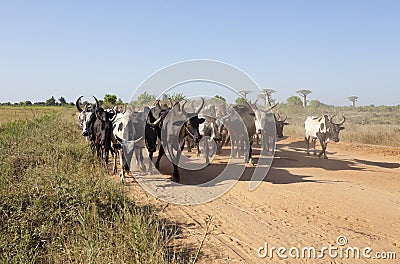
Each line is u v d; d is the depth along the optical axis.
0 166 9.36
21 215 6.35
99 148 12.88
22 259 5.16
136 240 5.54
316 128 16.05
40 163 10.62
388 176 12.20
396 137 20.98
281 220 7.75
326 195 9.62
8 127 20.45
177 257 5.77
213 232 7.04
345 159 15.80
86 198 7.19
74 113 48.53
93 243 5.52
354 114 43.19
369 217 7.90
